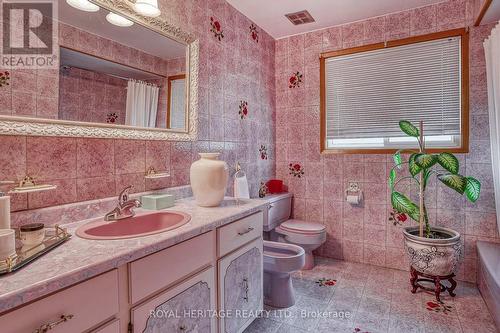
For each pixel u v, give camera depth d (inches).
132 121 60.6
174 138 70.2
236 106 95.2
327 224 113.0
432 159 75.6
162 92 67.4
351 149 108.3
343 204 109.7
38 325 27.5
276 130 121.0
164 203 61.4
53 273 29.2
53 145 47.8
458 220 91.9
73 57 50.1
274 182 115.3
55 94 47.3
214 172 61.8
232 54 93.0
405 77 100.0
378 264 104.6
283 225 104.8
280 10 96.7
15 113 42.3
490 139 82.7
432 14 94.0
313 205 115.2
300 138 117.3
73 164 50.8
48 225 46.1
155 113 65.6
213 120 84.4
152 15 62.6
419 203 95.3
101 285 33.3
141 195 62.5
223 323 54.7
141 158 63.8
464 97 89.9
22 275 28.6
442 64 94.3
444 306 78.1
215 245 53.0
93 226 47.2
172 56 69.9
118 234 51.2
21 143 43.8
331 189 111.7
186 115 73.8
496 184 80.0
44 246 36.4
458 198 91.7
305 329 69.1
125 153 60.3
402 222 99.9
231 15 92.5
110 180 57.2
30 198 45.0
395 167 94.7
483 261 74.3
